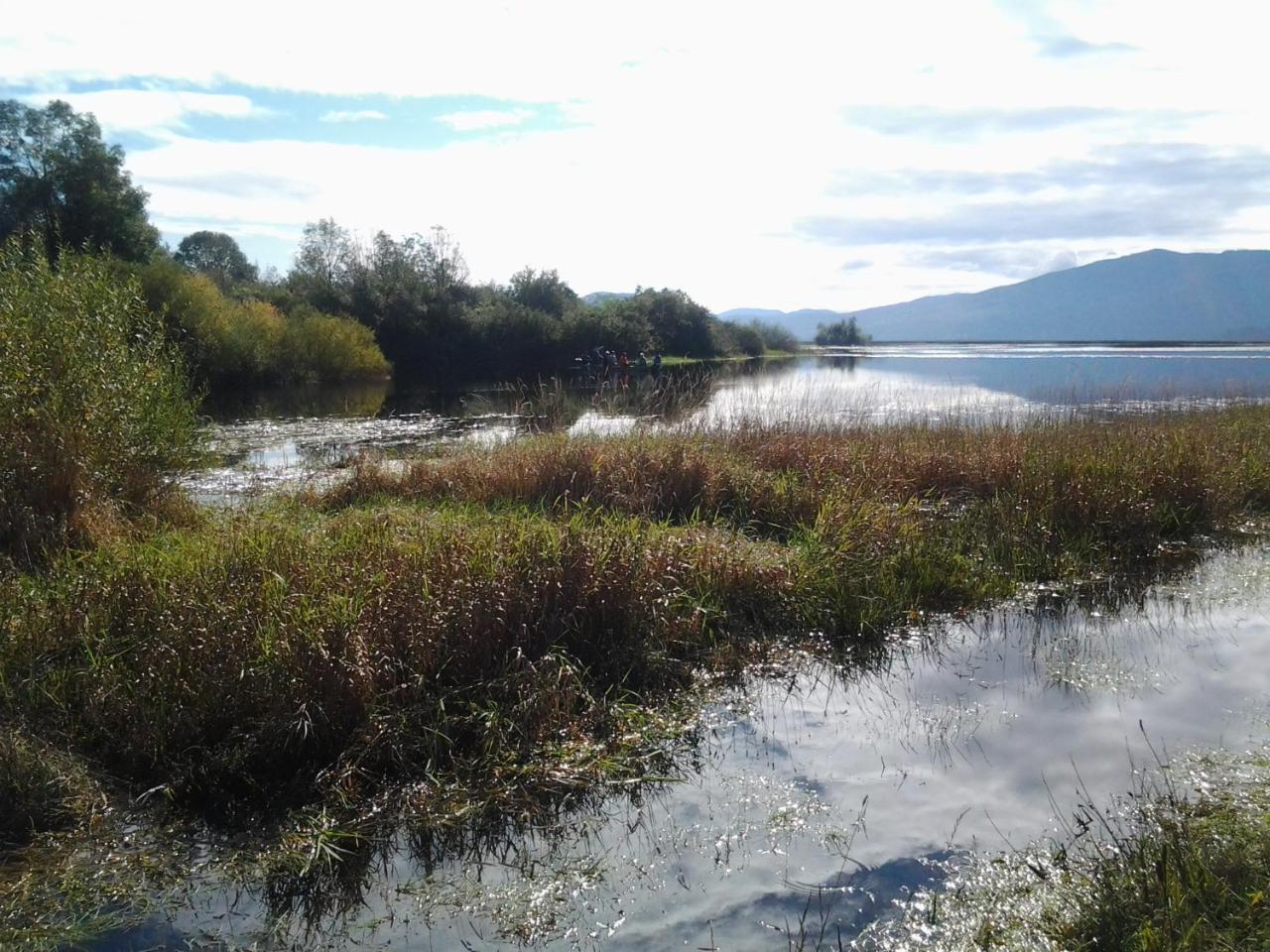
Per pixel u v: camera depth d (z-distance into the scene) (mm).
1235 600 7293
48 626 5367
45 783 4086
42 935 3381
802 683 5773
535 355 49750
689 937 3379
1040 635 6586
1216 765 4461
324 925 3504
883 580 7148
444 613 5266
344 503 9672
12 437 7402
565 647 5469
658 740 4926
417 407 26625
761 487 9219
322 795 4246
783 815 4199
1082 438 11242
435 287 52656
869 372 44750
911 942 3314
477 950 3348
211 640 4824
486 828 4164
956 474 10227
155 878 3760
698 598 6449
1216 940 2924
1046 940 3236
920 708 5371
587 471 9508
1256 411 15281
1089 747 4777
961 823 4078
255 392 32719
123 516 8023
